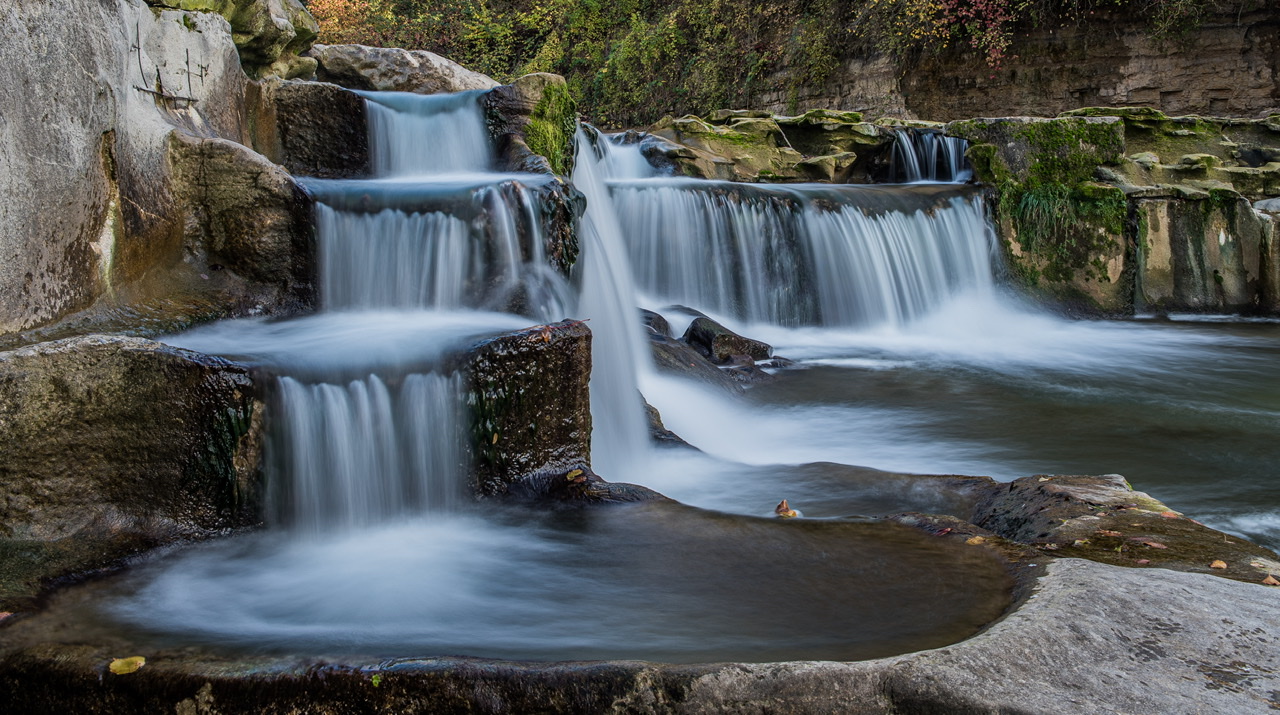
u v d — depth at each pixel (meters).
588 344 5.07
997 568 3.52
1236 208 13.90
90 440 4.13
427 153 9.84
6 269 4.70
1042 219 14.31
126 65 6.07
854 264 12.65
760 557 3.80
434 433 4.80
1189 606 2.93
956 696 2.43
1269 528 5.40
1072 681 2.49
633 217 12.12
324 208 6.85
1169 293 14.17
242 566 4.02
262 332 5.92
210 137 7.45
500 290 6.66
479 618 3.35
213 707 2.77
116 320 5.56
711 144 15.44
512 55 31.42
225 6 8.87
